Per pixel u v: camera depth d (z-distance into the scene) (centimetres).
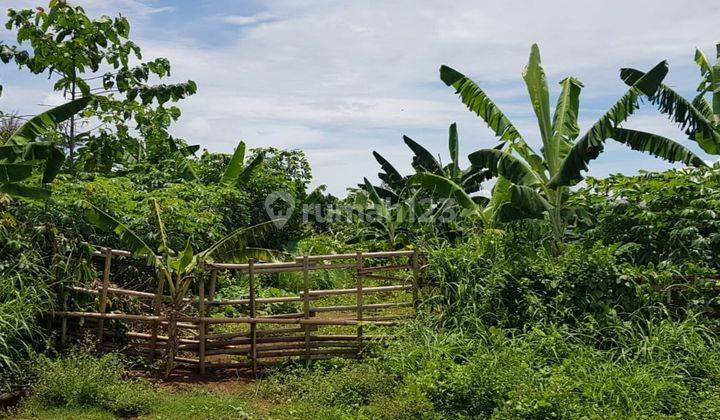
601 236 1032
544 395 608
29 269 811
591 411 604
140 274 986
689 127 1046
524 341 764
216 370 852
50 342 802
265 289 1151
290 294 1163
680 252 927
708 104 1220
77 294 854
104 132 1357
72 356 763
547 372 682
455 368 682
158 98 1338
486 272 859
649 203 1008
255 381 812
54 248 849
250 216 1498
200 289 839
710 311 849
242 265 857
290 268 863
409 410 639
